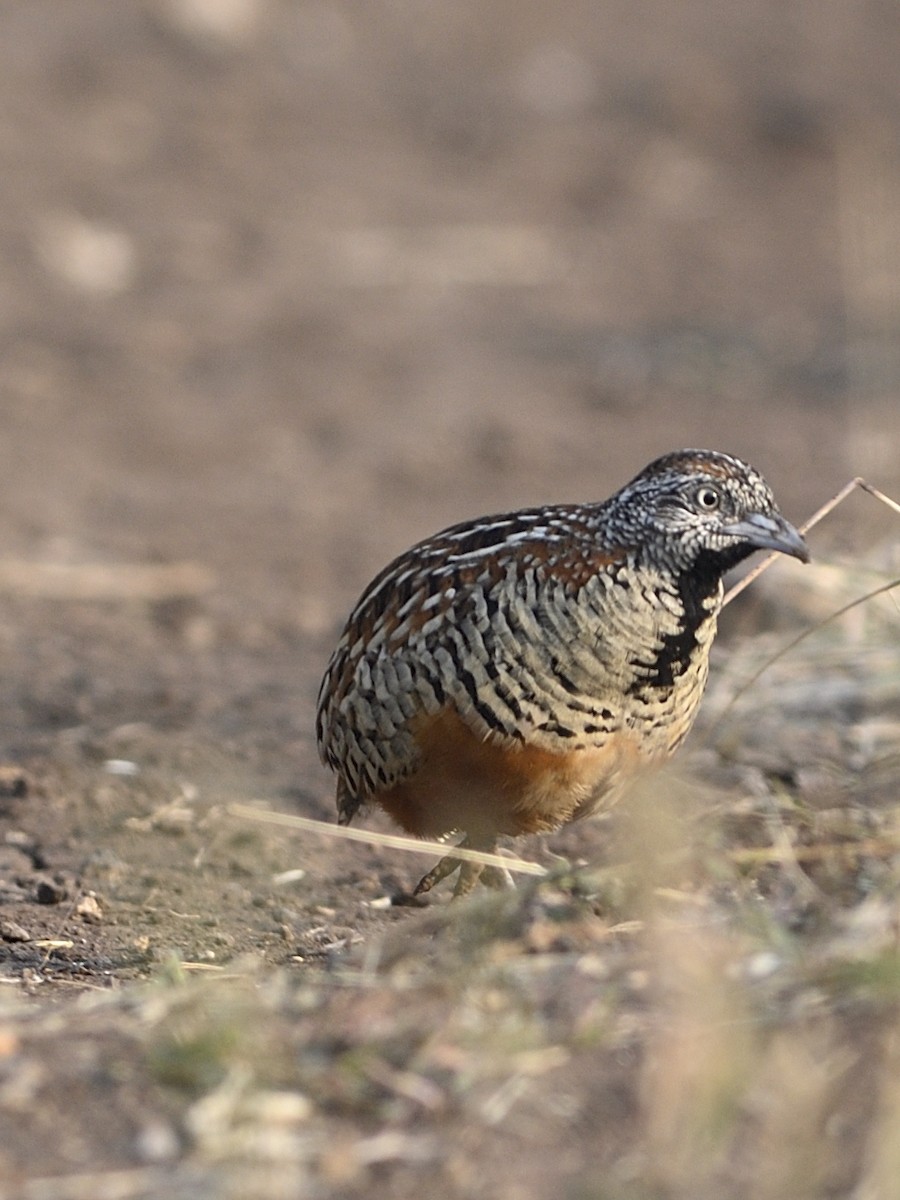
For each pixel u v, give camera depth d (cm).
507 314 3225
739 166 4022
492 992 845
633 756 1081
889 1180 707
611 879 997
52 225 3381
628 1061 795
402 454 2523
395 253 3456
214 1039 793
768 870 1101
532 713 1052
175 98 4019
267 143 3897
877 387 2747
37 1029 838
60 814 1319
